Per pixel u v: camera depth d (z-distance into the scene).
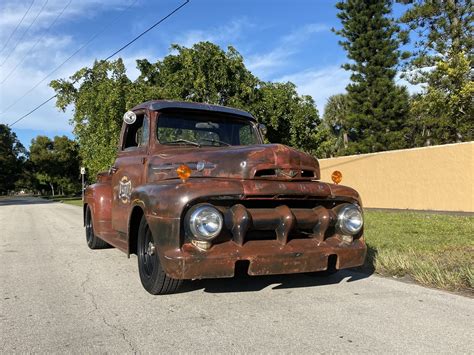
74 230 12.34
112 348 3.49
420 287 5.27
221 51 19.48
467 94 21.81
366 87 29.45
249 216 4.23
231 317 4.16
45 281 5.79
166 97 18.55
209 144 5.80
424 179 17.55
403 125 29.81
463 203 16.00
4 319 4.25
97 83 20.84
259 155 4.52
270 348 3.44
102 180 7.66
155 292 4.79
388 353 3.35
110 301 4.78
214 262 4.05
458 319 4.11
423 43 26.05
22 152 71.25
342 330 3.82
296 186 4.51
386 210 17.78
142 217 4.97
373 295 4.90
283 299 4.73
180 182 4.36
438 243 8.09
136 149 5.97
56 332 3.87
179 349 3.44
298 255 4.35
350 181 21.34
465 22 24.84
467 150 15.86
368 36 28.66
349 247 4.70
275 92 20.66
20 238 10.52
